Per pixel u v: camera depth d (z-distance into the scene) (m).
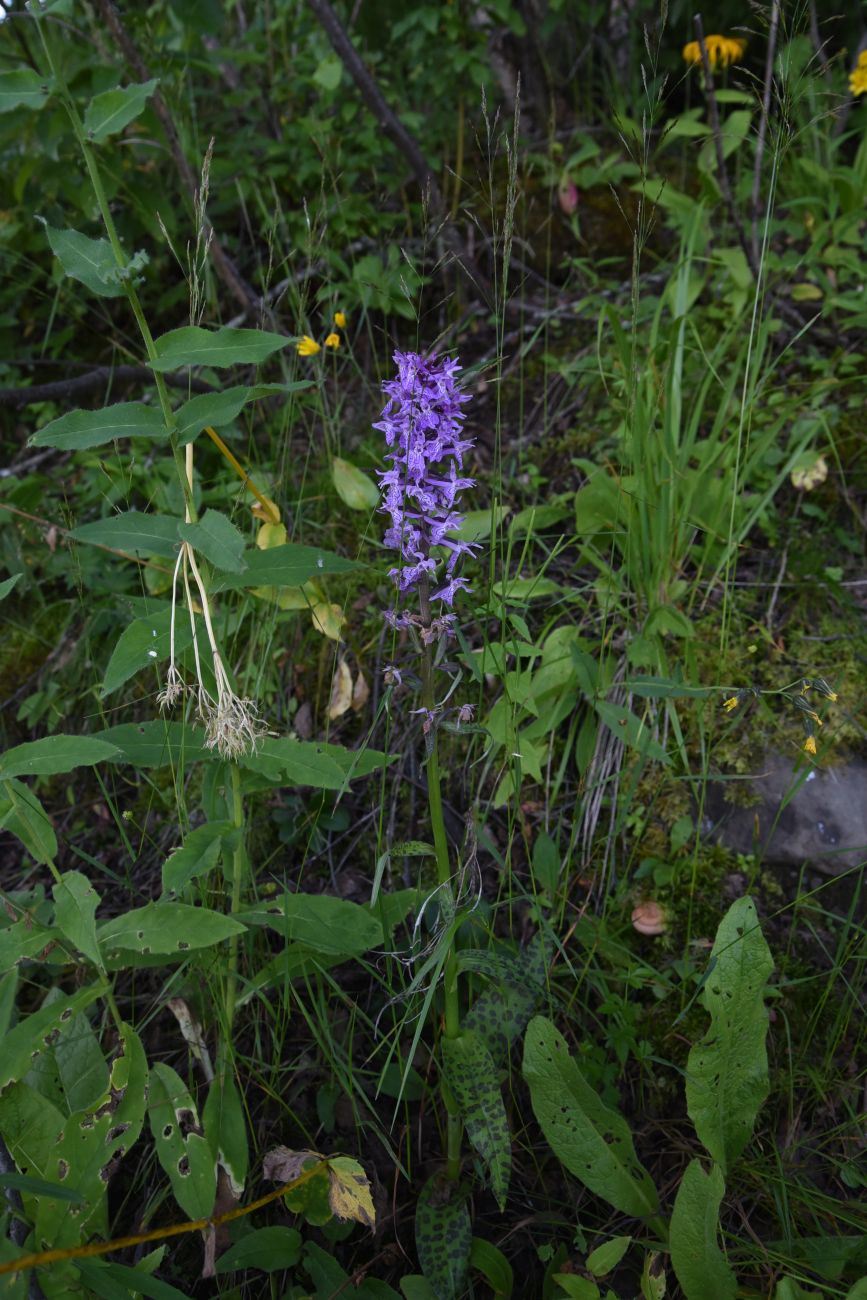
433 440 0.44
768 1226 0.56
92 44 0.98
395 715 0.76
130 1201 0.58
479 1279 0.55
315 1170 0.50
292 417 0.94
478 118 1.15
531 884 0.68
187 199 1.00
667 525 0.74
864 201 0.95
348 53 0.92
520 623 0.66
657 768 0.71
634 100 1.17
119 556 0.85
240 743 0.51
